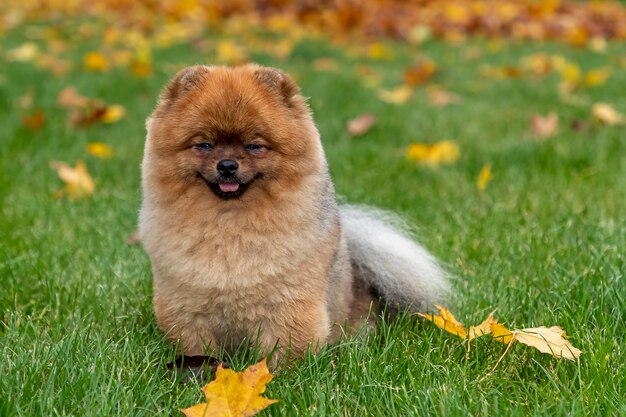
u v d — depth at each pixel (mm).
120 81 10062
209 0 17328
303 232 3455
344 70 11352
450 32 15375
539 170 6707
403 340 3859
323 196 3588
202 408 2969
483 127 8352
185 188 3441
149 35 14531
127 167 6945
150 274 4637
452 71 11609
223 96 3410
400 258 4230
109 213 5730
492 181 6527
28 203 5910
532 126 7996
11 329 3771
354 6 15938
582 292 4168
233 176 3295
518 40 14828
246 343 3662
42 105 8859
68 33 14508
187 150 3420
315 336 3580
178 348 3660
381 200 6004
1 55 11805
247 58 11414
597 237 5066
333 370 3543
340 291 3928
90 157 7121
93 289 4422
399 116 8695
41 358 3455
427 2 17656
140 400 3205
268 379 3027
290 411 3131
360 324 4055
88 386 3236
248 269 3406
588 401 3145
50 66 10961
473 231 5332
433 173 6758
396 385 3350
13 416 3025
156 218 3506
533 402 3188
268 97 3502
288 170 3432
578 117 8703
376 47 12664
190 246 3428
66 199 6035
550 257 4793
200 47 12797
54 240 5172
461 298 4348
